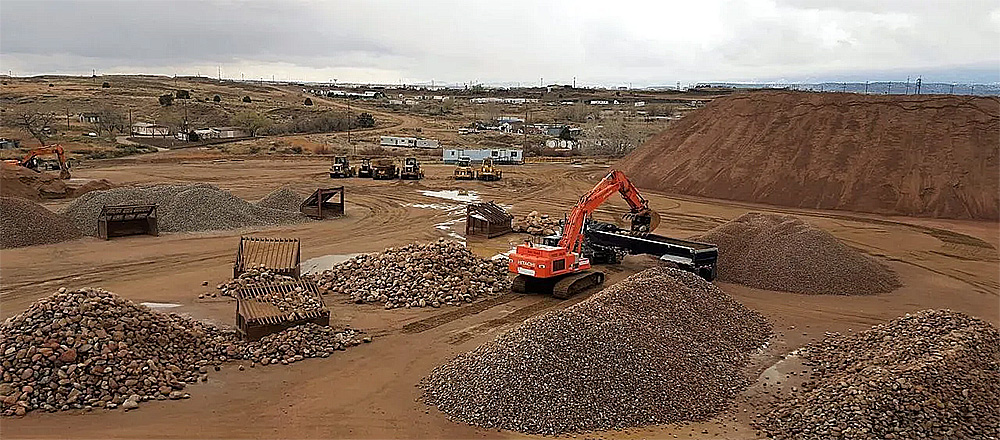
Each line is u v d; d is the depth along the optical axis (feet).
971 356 40.65
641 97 572.92
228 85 539.70
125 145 222.07
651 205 121.90
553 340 40.88
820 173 123.54
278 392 40.91
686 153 144.77
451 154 199.00
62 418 36.50
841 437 34.09
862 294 65.72
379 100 514.68
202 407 38.63
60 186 121.29
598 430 36.37
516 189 143.23
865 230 98.53
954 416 34.91
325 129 301.63
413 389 41.65
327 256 78.79
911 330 46.75
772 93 147.02
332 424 36.86
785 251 69.97
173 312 56.44
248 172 165.37
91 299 43.32
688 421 37.73
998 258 82.07
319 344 48.01
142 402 38.75
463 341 50.49
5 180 114.01
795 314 59.21
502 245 86.02
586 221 69.15
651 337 43.86
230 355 45.68
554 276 61.93
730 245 73.82
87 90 392.68
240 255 66.44
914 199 112.98
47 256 75.25
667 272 56.29
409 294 60.08
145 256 76.33
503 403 37.65
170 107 337.93
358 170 164.14
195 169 169.68
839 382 39.81
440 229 96.94
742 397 41.29
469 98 587.27
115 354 40.52
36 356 38.75
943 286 69.46
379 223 101.04
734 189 129.39
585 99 549.95
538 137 281.74
